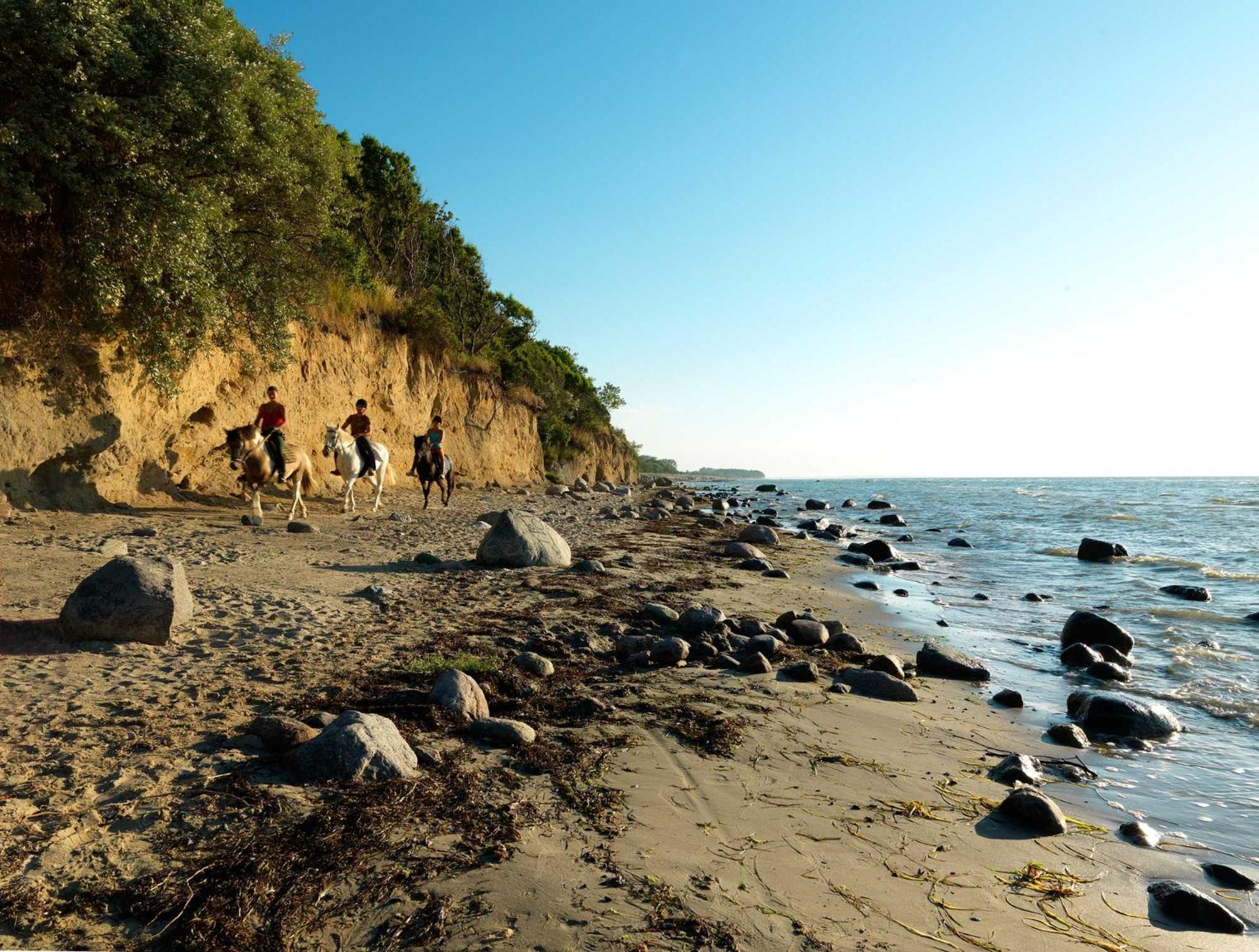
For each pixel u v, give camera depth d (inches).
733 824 173.8
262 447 639.8
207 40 540.7
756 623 380.8
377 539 597.9
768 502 1857.8
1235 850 179.0
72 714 209.9
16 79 452.4
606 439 2677.2
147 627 275.4
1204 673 345.1
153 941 122.5
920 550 858.8
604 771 197.8
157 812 159.6
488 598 407.8
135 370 613.3
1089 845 176.9
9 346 526.3
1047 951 133.4
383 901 134.2
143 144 490.6
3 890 130.3
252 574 418.6
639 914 134.4
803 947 128.0
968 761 227.9
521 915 131.7
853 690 293.3
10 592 326.3
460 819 164.7
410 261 1403.8
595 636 346.3
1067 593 567.2
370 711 223.6
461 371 1450.5
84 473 593.3
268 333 688.4
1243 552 825.5
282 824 157.3
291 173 641.6
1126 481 4904.0
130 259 520.7
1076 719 276.4
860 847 166.9
